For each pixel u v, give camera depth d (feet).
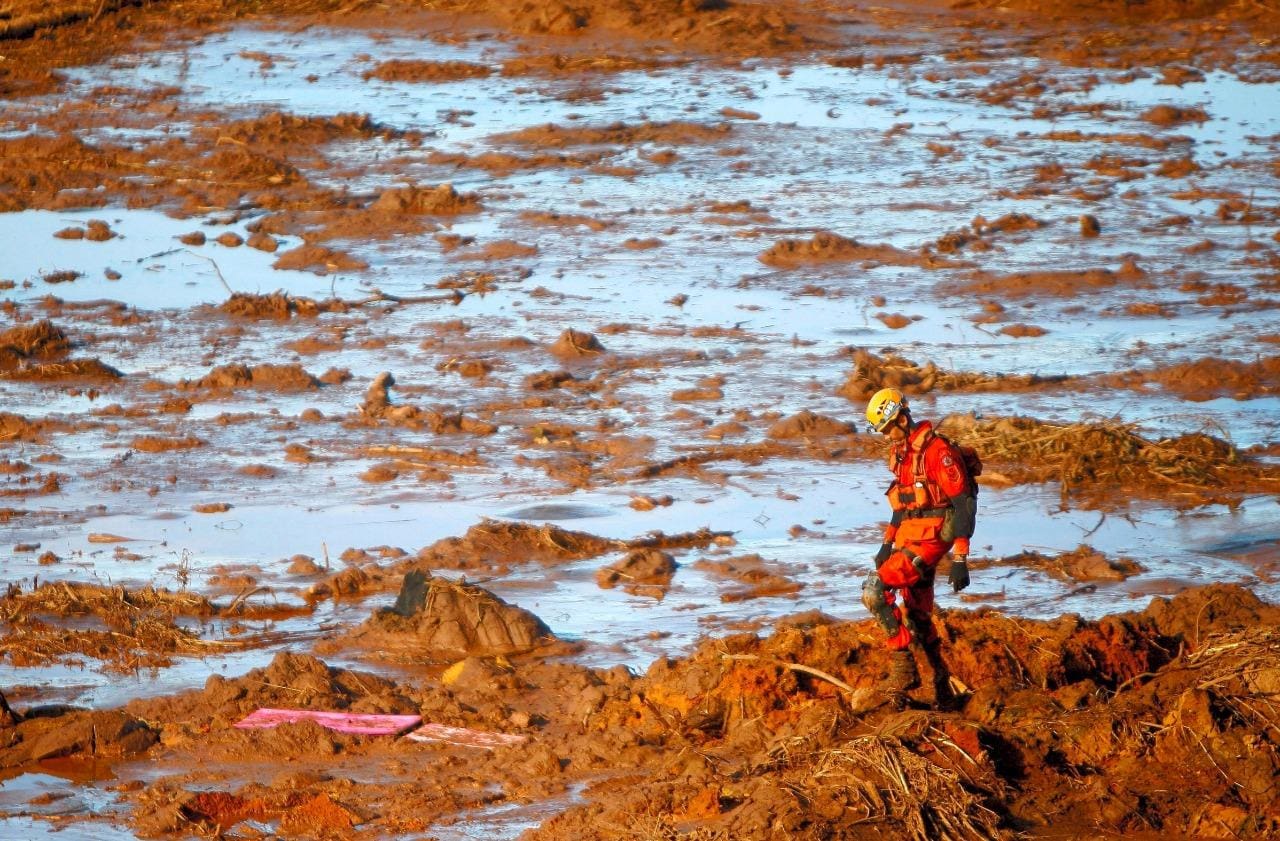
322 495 177.68
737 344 230.89
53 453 191.83
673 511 170.19
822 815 94.53
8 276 270.87
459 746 116.06
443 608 139.33
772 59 445.78
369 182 329.72
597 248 282.15
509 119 382.83
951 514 107.76
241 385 216.95
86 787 111.86
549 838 97.45
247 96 414.62
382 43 482.69
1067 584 147.43
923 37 471.21
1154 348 224.33
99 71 449.89
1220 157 336.08
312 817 103.30
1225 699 104.01
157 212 312.50
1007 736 102.99
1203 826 95.20
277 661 130.11
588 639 138.21
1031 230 286.46
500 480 181.16
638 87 415.23
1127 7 492.95
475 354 228.22
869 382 208.33
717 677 117.39
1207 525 163.02
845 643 118.42
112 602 147.74
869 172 330.75
